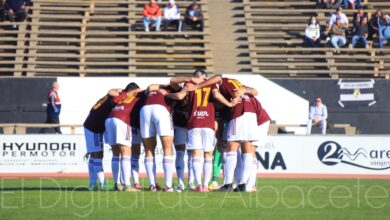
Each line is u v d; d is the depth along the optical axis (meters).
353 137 59.31
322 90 71.12
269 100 70.75
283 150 58.88
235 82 32.75
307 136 59.12
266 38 83.31
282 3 87.00
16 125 63.72
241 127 32.31
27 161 58.06
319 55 80.06
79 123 69.31
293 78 72.00
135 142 33.84
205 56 80.00
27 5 83.81
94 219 23.23
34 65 77.94
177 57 79.88
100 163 33.75
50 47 79.62
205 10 85.31
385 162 59.31
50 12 84.44
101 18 84.06
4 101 69.62
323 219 24.00
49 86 70.06
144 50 80.69
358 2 86.44
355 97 71.25
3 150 57.94
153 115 32.03
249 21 84.69
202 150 32.78
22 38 80.25
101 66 79.38
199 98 32.53
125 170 32.50
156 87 32.53
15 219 23.23
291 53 81.31
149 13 81.88
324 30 83.50
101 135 33.69
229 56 80.81
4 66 78.50
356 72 78.62
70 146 58.31
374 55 80.75
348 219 24.20
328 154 59.19
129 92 33.06
